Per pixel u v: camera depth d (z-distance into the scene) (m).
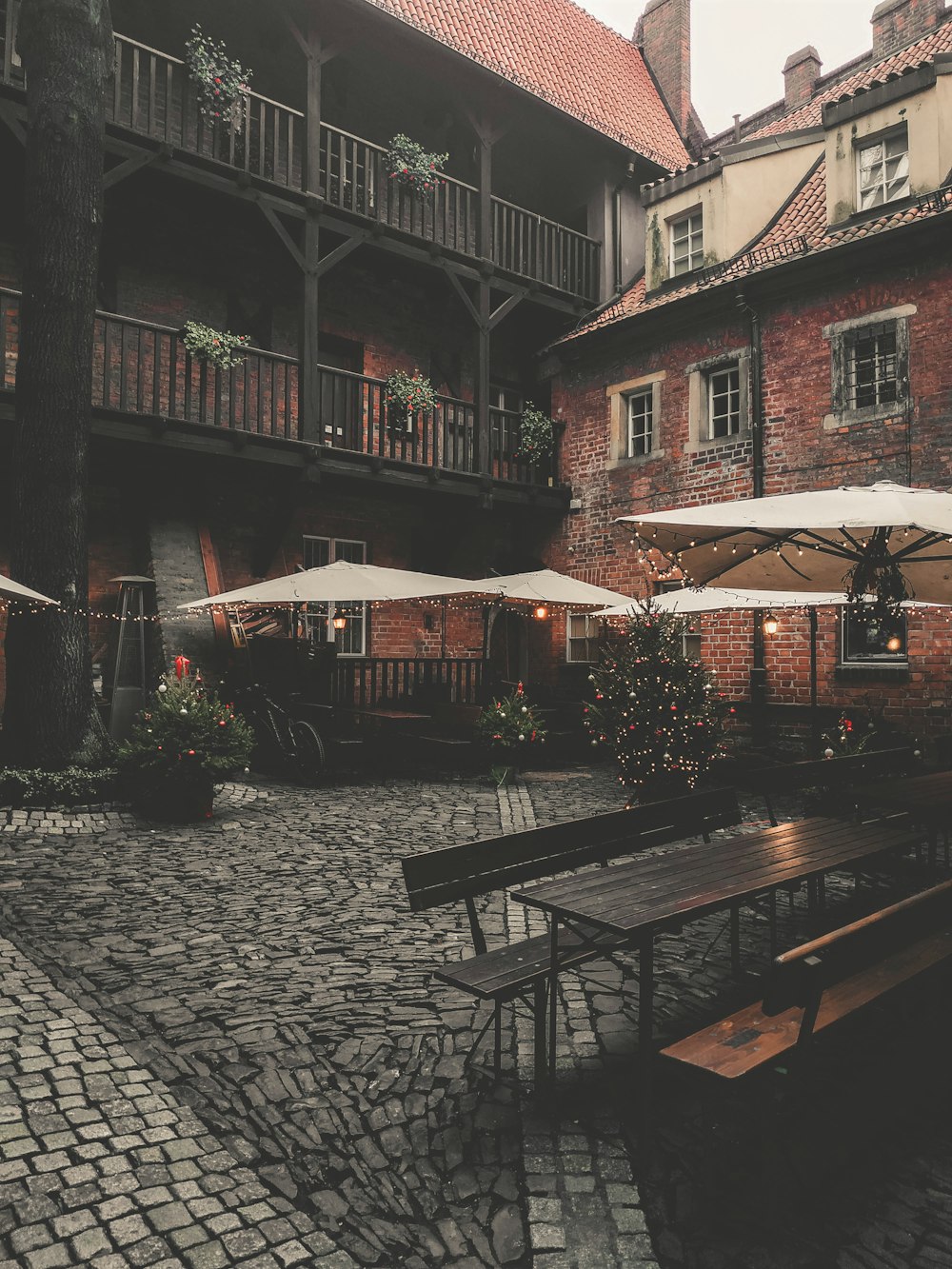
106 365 9.84
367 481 12.21
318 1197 2.43
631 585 13.79
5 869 5.80
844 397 11.10
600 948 3.09
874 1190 2.46
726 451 12.44
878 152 11.39
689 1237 2.27
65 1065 3.05
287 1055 3.20
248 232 12.64
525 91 13.44
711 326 12.71
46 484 8.07
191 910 4.95
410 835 7.01
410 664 14.45
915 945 3.18
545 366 15.38
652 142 16.28
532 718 10.29
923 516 4.18
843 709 10.81
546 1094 2.88
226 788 9.01
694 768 8.22
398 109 14.26
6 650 8.20
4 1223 2.24
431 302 14.80
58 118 8.12
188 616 10.92
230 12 12.49
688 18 17.98
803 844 4.11
